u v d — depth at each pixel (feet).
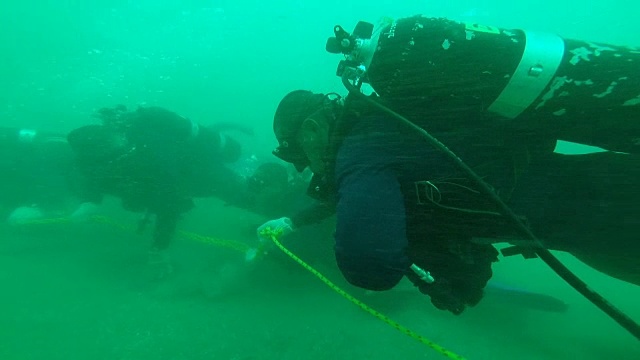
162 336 10.07
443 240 4.57
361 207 3.65
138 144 12.71
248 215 18.25
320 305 11.66
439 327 10.72
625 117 4.12
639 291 12.76
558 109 4.22
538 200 4.75
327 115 4.94
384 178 3.90
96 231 16.62
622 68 4.10
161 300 11.78
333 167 4.74
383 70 4.25
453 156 3.64
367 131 4.25
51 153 14.38
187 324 10.59
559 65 4.09
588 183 4.68
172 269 13.48
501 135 4.50
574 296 12.73
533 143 4.71
